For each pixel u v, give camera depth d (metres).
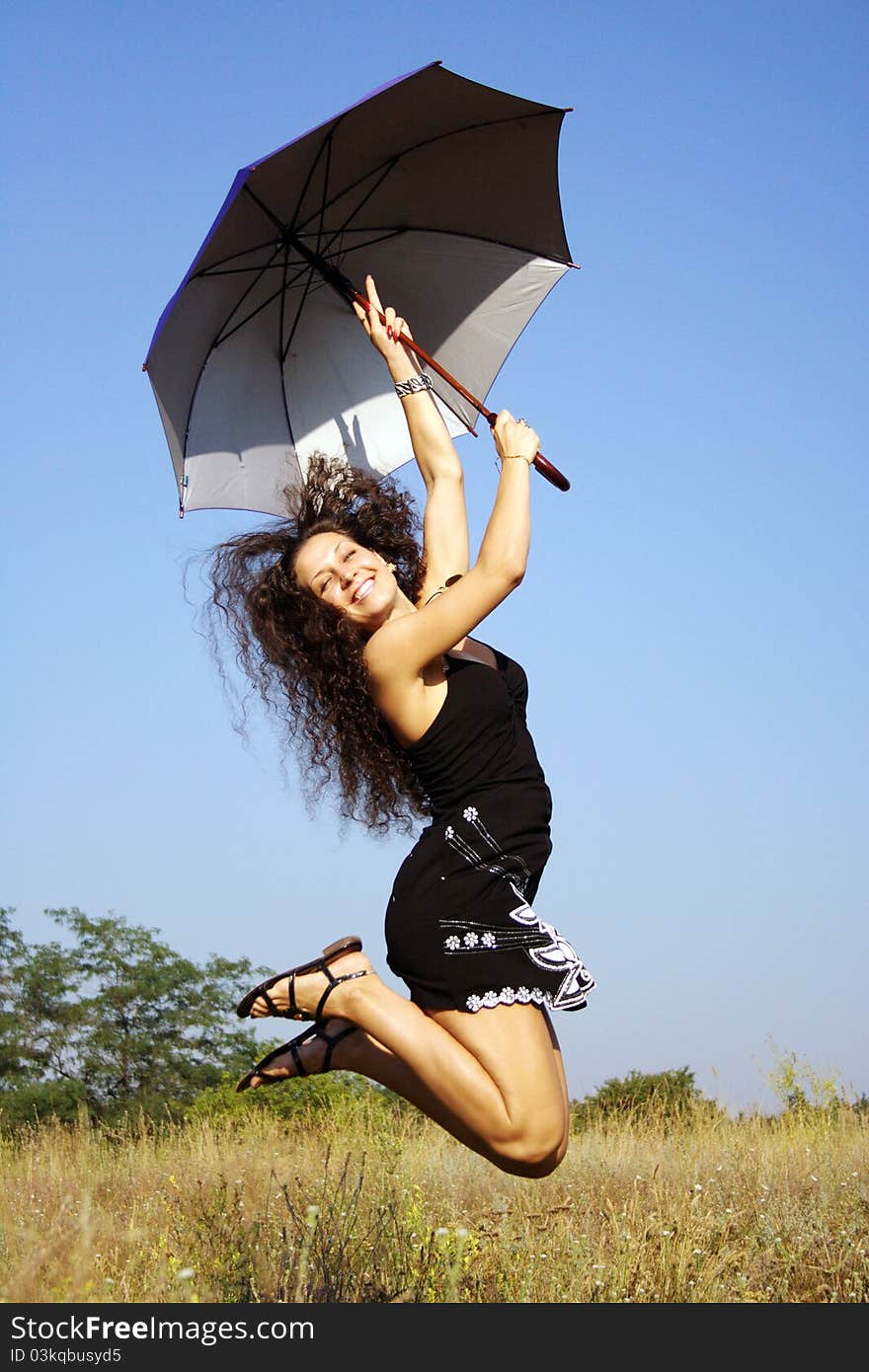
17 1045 24.19
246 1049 25.47
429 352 5.54
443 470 4.81
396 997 3.86
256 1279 4.21
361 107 4.76
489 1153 3.80
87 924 26.09
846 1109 9.48
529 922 3.86
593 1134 9.29
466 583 3.88
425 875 3.89
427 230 5.48
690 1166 7.73
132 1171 8.52
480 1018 3.76
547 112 5.11
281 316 5.38
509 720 4.03
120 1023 25.22
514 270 5.59
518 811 3.93
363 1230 5.03
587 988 3.92
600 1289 4.54
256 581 4.43
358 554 4.26
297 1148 9.48
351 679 4.20
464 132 5.12
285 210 5.06
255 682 4.50
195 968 26.12
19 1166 8.58
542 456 4.22
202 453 5.32
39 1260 3.61
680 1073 14.22
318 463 4.65
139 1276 4.27
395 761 4.29
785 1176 7.30
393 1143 8.20
